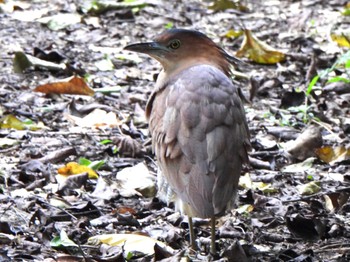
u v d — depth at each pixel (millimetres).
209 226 10289
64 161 11969
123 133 13031
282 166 12266
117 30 17609
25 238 9633
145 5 19094
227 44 17344
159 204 10750
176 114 8891
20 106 13797
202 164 8617
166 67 9609
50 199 10602
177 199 8938
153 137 9211
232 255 9203
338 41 17312
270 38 17766
